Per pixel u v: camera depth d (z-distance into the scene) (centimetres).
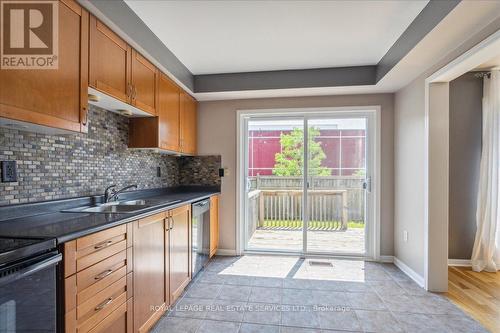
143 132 254
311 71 309
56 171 178
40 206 164
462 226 322
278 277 286
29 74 124
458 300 236
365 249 349
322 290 255
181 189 371
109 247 141
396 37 236
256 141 372
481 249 308
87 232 124
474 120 320
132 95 205
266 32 227
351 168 354
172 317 208
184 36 233
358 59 284
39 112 128
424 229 259
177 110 297
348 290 255
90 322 126
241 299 237
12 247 94
